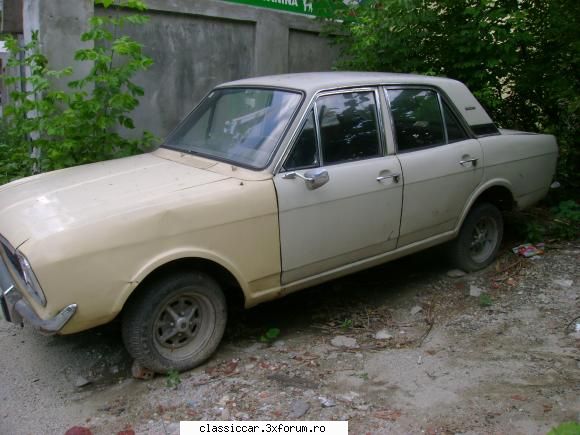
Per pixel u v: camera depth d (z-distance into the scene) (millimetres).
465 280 4949
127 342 3277
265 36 7207
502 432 2896
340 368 3574
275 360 3674
